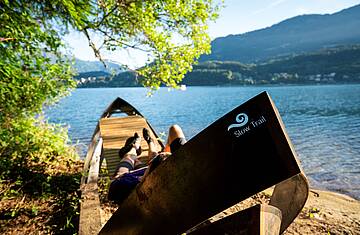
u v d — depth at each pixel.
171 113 33.44
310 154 13.38
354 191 7.79
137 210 1.96
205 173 1.64
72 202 4.09
